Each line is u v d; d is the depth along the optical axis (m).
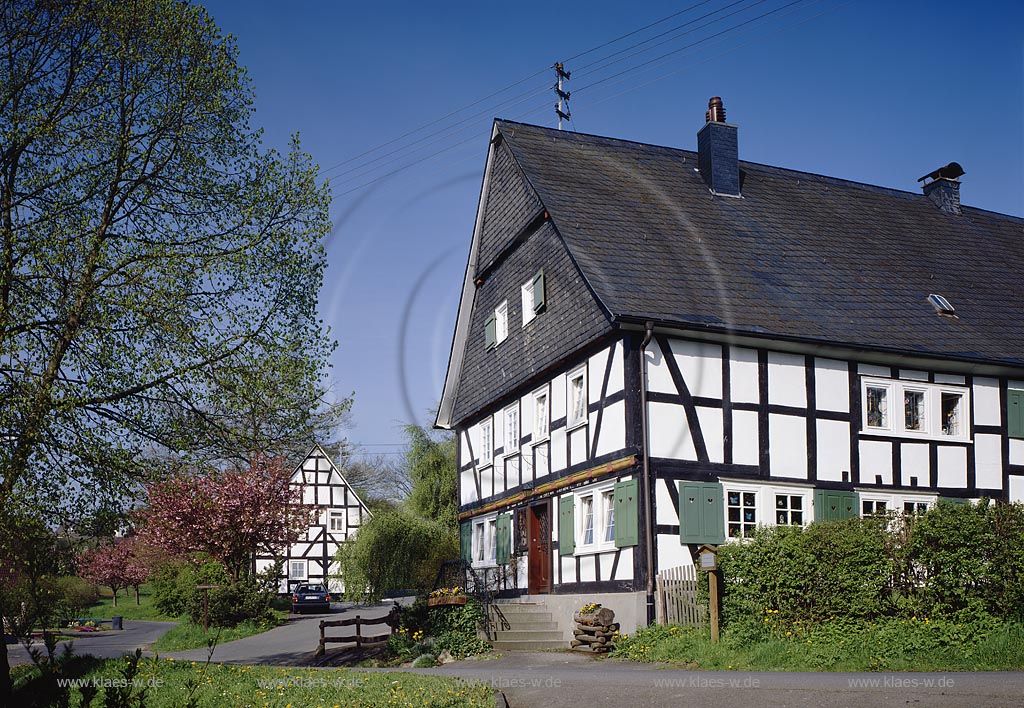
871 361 17.77
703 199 21.06
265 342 13.89
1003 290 21.56
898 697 8.53
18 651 19.19
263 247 14.08
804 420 17.06
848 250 21.00
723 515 16.06
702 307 16.86
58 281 13.05
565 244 17.73
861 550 12.41
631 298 16.47
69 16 13.43
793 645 12.11
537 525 19.53
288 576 45.59
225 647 21.89
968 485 18.16
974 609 11.95
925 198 25.34
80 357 13.10
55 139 13.48
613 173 20.97
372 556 30.11
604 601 16.45
